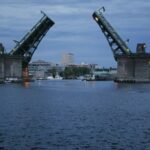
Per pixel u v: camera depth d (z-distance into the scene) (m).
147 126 39.78
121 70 137.62
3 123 41.66
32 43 124.56
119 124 41.16
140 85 131.00
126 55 134.62
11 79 136.38
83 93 95.56
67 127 39.12
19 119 44.69
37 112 51.75
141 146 30.62
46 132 36.28
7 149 29.70
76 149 29.75
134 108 57.59
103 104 64.69
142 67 138.00
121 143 31.66
